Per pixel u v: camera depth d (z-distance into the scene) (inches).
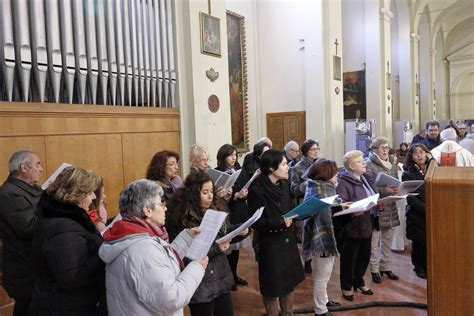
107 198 199.6
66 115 179.9
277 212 124.4
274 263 126.0
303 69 381.7
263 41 397.1
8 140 158.7
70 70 180.9
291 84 387.2
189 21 246.5
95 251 81.0
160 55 230.8
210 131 260.7
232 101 367.9
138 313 71.9
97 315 81.4
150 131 224.7
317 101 375.6
